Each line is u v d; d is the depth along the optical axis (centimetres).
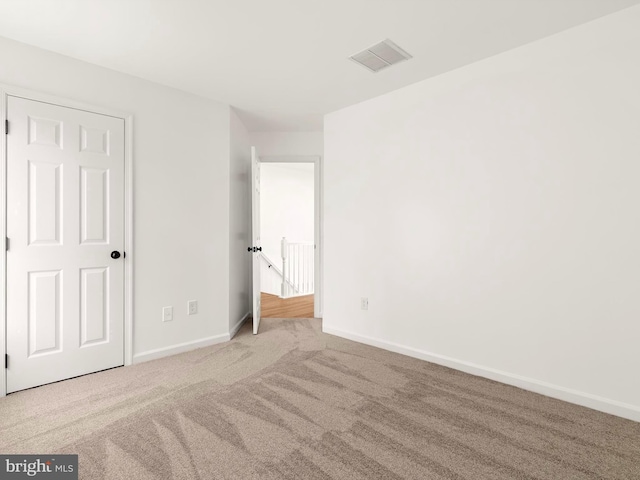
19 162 219
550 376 219
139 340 274
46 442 167
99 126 252
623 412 192
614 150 196
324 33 214
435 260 277
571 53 211
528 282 228
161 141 286
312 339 339
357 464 152
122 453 158
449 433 176
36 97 224
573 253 210
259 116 370
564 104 213
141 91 274
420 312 286
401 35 217
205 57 243
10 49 216
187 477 143
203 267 315
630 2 187
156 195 283
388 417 191
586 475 146
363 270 330
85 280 246
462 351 261
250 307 437
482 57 246
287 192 700
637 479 144
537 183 224
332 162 357
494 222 244
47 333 231
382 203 314
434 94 276
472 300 255
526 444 168
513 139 234
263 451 161
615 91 196
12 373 217
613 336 197
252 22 202
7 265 215
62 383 233
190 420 187
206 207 317
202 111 314
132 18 197
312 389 226
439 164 274
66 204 238
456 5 188
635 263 190
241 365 268
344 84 289
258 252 378
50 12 191
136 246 272
